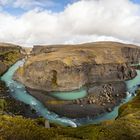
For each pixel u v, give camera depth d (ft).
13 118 300.40
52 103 644.27
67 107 611.47
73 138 266.57
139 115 351.67
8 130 252.21
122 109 451.94
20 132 252.01
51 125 356.18
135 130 295.28
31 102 652.07
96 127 317.42
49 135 265.54
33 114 552.41
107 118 542.98
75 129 328.08
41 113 565.12
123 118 342.44
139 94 501.56
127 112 401.49
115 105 638.53
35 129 268.41
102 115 560.61
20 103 625.82
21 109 577.84
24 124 275.80
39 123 338.54
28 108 593.01
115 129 297.74
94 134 290.97
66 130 313.32
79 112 573.74
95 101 655.76
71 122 510.17
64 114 560.61
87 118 539.29
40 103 644.69
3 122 270.67
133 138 278.87
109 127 307.78
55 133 278.46
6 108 560.20
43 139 255.91
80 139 267.18
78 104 636.07
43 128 283.79
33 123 301.43
